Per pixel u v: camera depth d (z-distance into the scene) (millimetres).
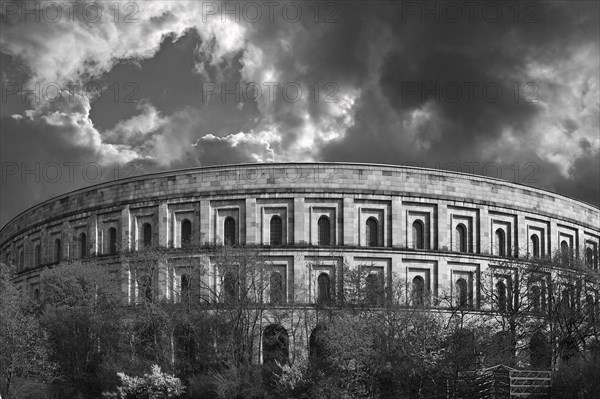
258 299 82875
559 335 84625
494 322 90625
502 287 90375
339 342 68312
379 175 95375
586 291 89562
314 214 94062
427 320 72812
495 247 100625
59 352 85312
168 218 97188
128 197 100062
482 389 67875
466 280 96688
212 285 92500
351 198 94188
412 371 67812
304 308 80938
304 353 81562
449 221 97625
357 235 94000
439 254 95125
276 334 81312
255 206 94250
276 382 72188
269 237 93938
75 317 86125
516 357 78000
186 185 96750
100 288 88688
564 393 67750
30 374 83438
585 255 101000
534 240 104250
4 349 79312
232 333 77812
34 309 94812
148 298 85000
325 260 92312
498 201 100562
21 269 121125
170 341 79812
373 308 76875
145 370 77375
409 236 95750
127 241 93812
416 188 96250
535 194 104125
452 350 69938
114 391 77250
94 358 85375
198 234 94188
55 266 97062
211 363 77438
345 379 67812
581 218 110000
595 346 83125
